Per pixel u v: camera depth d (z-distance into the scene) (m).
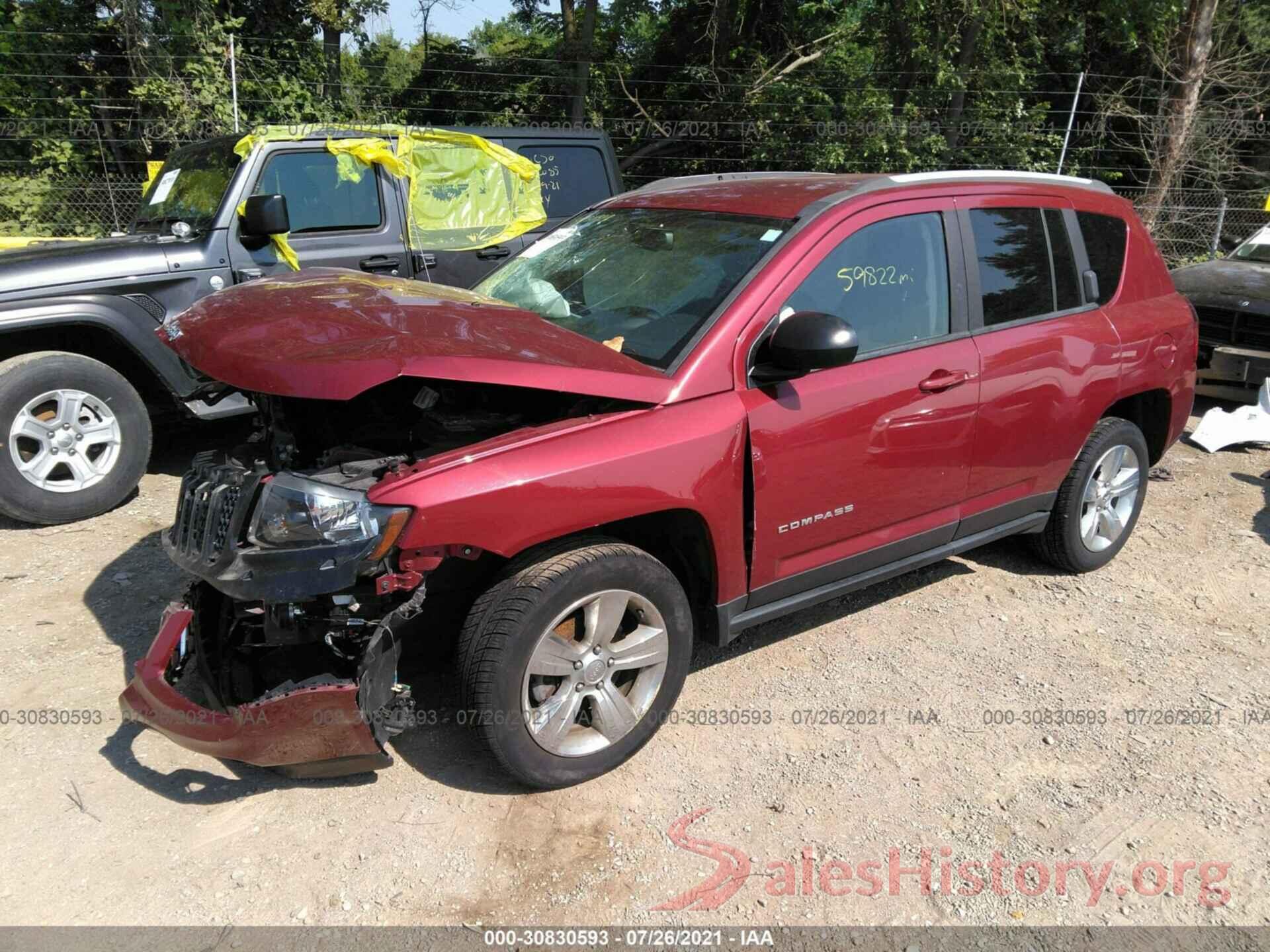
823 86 16.14
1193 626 4.36
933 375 3.63
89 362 4.98
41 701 3.46
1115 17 17.50
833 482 3.42
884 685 3.78
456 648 2.88
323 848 2.81
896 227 3.65
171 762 3.17
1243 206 17.09
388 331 2.88
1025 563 4.95
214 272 5.57
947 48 15.55
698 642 4.06
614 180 7.77
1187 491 6.17
